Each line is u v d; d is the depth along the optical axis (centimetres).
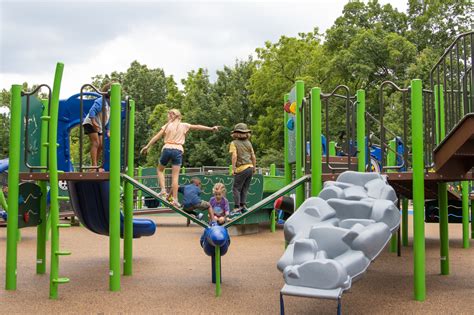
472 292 674
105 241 1296
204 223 702
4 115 5244
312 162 704
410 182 820
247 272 824
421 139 654
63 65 654
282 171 2983
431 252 1075
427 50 3631
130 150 830
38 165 796
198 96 4769
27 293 663
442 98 921
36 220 786
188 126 831
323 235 533
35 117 783
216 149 4600
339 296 471
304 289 486
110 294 657
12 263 689
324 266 486
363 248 518
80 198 849
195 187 786
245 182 852
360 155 815
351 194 601
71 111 843
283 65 4184
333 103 3659
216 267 654
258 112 4838
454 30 4206
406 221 1198
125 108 774
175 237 1400
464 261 947
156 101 6066
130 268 806
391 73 3794
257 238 1372
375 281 754
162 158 809
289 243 576
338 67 3728
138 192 2028
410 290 688
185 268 867
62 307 586
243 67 5075
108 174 707
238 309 579
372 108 3831
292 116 951
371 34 3662
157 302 612
